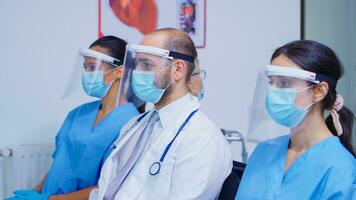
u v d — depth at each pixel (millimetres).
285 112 1140
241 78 2686
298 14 2818
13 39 2111
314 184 1081
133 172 1361
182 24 2475
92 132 1727
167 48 1360
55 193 1705
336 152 1108
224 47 2619
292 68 1116
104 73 1723
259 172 1244
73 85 1828
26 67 2146
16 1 2105
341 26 2889
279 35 2773
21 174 2086
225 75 2637
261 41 2725
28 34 2139
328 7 2883
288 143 1256
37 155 2135
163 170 1280
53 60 2199
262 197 1161
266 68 1169
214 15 2574
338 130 1161
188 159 1258
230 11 2623
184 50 1379
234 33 2645
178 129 1322
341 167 1063
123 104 1703
